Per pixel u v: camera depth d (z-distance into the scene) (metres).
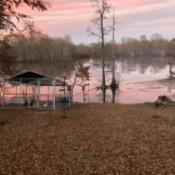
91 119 30.88
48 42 176.50
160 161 18.80
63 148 21.69
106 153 20.44
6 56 34.97
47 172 17.66
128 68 139.25
